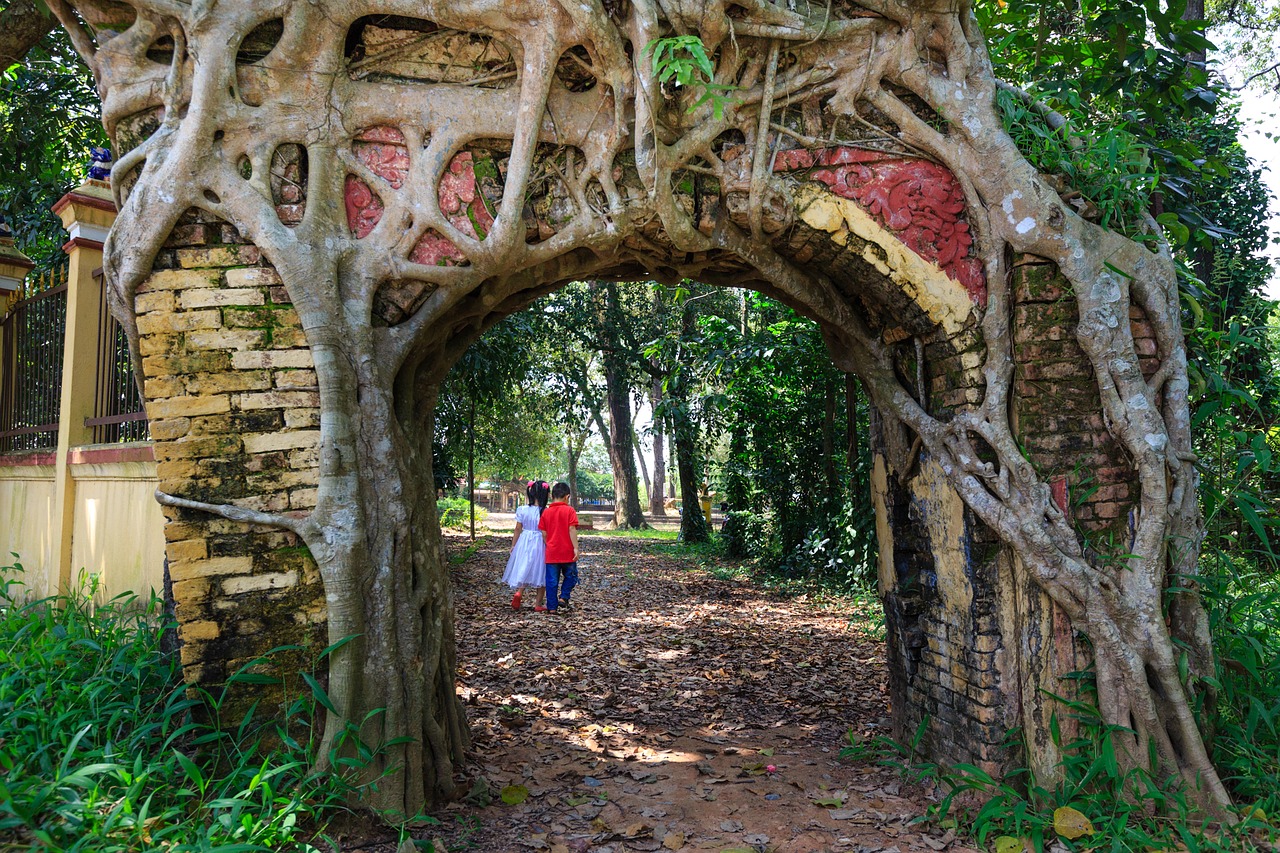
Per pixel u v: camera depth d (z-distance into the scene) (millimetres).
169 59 3436
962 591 3863
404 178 3570
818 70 3740
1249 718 3670
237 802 2762
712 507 24656
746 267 4359
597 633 7945
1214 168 5180
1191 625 3795
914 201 3822
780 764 4402
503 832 3465
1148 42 5242
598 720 5230
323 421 3330
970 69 3822
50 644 3961
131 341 3359
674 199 3686
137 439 5262
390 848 3145
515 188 3477
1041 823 3371
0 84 8258
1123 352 3705
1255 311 4438
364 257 3492
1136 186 4023
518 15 3402
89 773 2607
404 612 3490
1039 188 3736
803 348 9500
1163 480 3666
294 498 3330
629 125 3611
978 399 3805
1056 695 3660
